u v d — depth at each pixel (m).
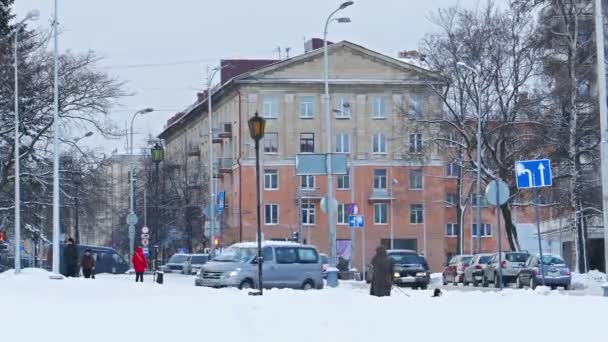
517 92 64.50
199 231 96.62
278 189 102.69
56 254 53.22
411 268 52.91
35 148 68.06
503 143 65.31
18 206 55.50
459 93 66.56
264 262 41.38
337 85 103.25
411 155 71.69
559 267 51.19
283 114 103.06
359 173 103.50
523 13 62.19
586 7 59.38
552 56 60.94
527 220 95.38
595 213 62.16
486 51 65.25
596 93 60.59
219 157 109.81
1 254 71.56
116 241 107.06
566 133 60.59
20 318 20.38
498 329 16.72
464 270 62.38
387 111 103.75
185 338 16.77
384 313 19.20
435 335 16.25
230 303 22.31
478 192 64.19
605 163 30.72
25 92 65.25
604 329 16.45
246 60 114.06
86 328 18.30
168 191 100.94
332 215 48.72
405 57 106.81
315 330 17.27
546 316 18.25
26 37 65.44
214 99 111.25
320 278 42.78
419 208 104.44
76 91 66.56
